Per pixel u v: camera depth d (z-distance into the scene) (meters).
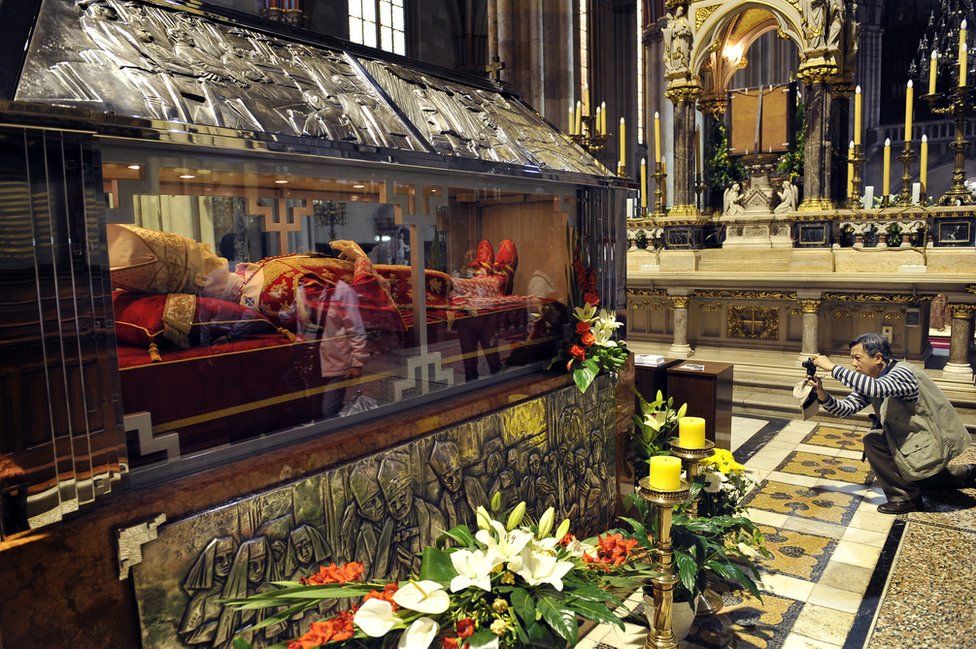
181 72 1.66
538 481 2.64
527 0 11.12
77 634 1.33
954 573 3.23
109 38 1.58
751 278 6.71
